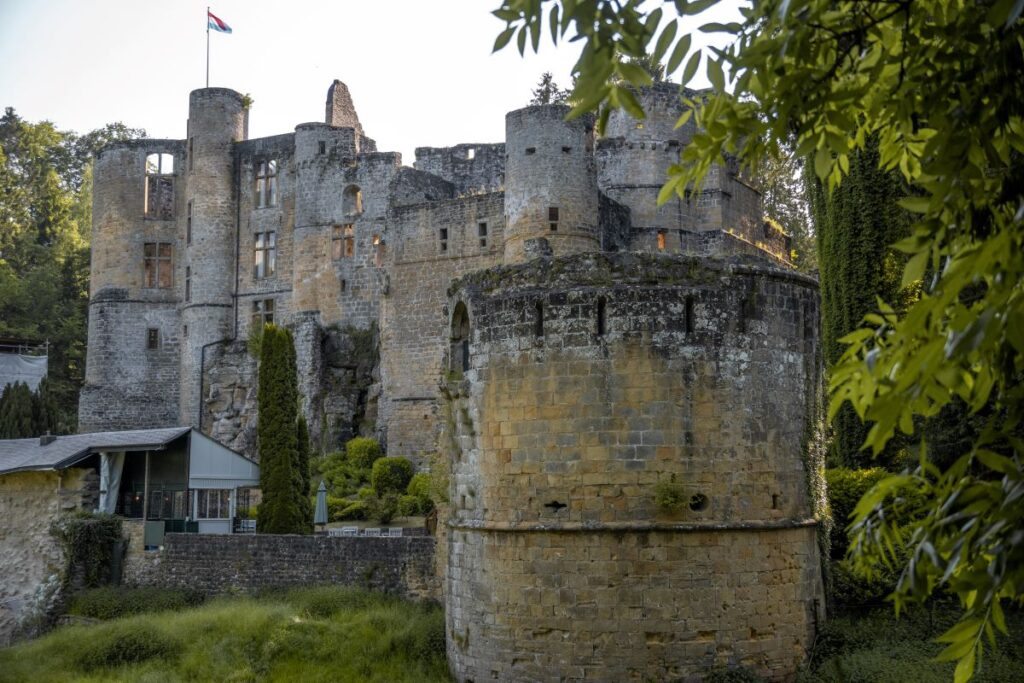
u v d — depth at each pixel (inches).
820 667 935.0
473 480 1000.9
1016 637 932.0
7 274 3289.9
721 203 2508.6
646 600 909.8
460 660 1013.2
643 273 956.0
